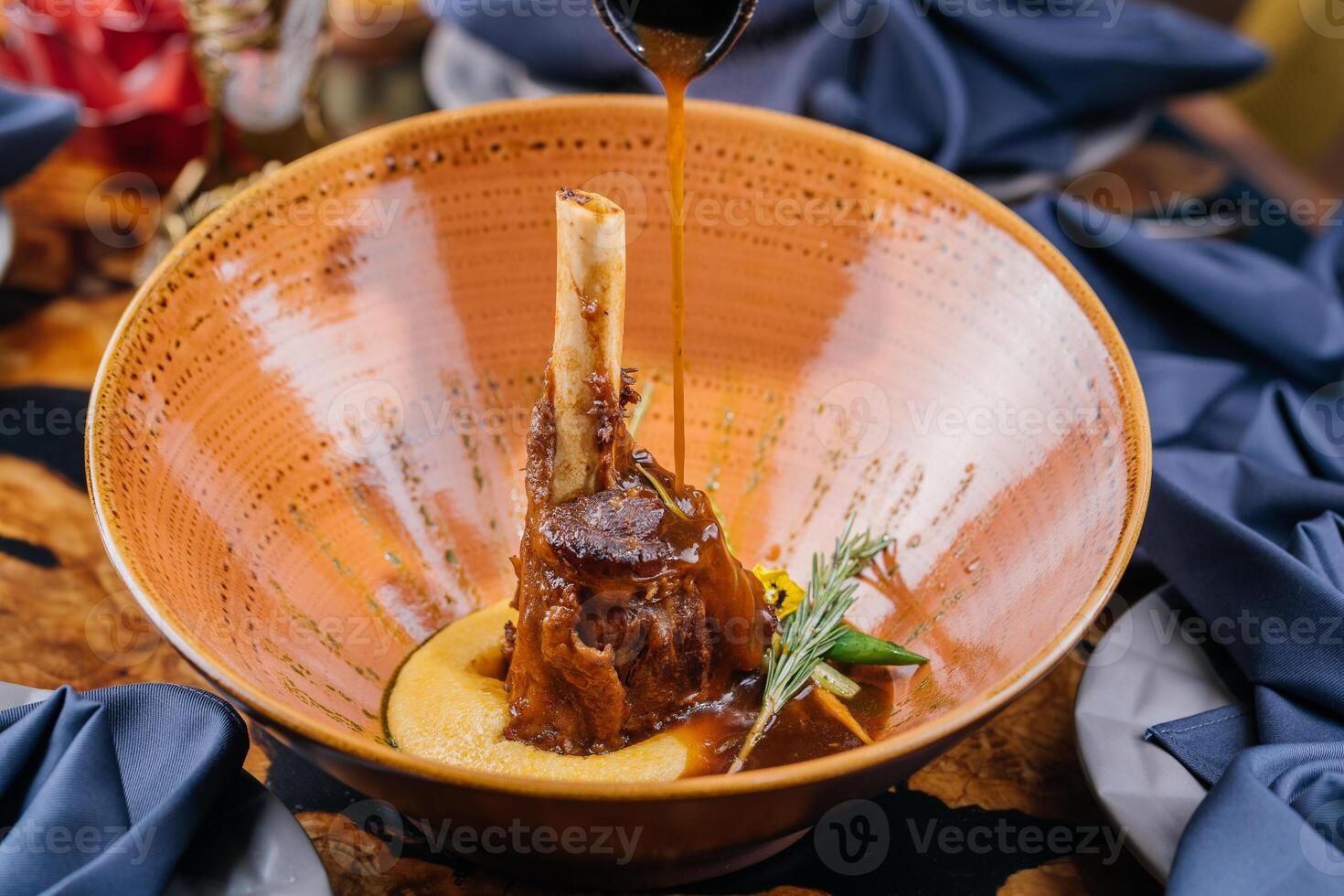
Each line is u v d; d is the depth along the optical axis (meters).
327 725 0.40
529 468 0.47
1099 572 0.45
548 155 0.57
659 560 0.46
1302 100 1.02
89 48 0.72
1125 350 0.50
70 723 0.45
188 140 0.72
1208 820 0.44
